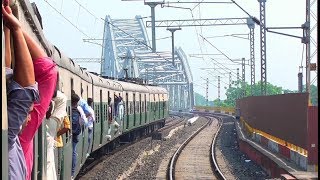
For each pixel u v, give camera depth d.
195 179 20.03
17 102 3.13
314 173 15.68
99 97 22.66
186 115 106.31
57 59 10.05
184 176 20.75
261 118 30.53
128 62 145.00
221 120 73.62
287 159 20.30
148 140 40.19
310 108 17.09
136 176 20.48
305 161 16.88
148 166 23.81
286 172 16.48
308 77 19.97
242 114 50.06
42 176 6.03
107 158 26.48
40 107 3.50
